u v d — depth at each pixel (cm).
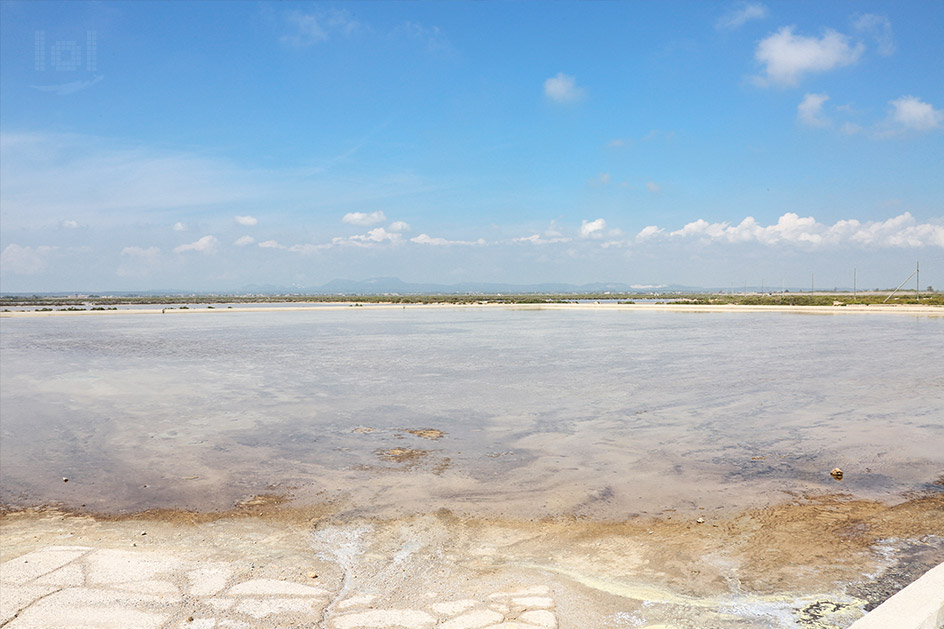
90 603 448
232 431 1057
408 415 1182
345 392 1455
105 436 1023
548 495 707
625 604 450
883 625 353
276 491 734
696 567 515
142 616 428
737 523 616
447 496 709
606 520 629
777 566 515
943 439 946
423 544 573
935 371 1702
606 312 6794
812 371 1736
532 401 1315
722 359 2078
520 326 4188
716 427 1049
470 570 514
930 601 379
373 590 475
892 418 1102
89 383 1630
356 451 916
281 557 543
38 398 1406
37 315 6500
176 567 519
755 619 426
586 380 1611
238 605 446
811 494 702
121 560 534
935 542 561
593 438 980
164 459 877
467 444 952
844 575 495
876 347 2433
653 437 982
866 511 646
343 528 616
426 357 2223
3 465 851
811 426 1049
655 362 2006
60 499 710
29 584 482
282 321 5119
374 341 2975
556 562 529
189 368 1947
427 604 450
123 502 698
